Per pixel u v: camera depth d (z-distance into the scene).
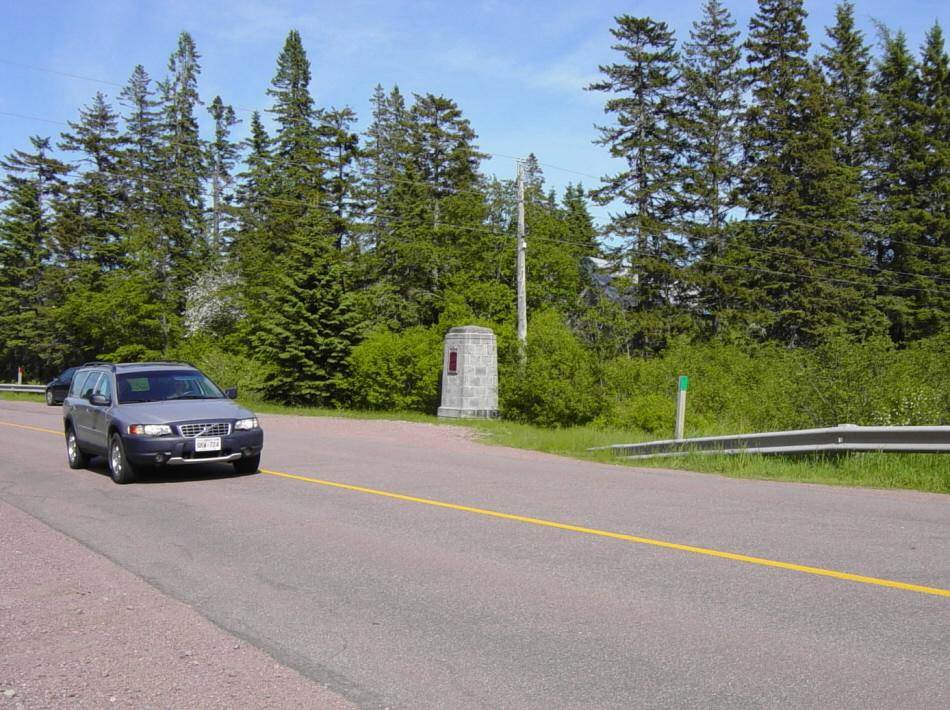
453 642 5.06
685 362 25.00
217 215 70.81
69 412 14.39
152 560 7.32
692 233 48.03
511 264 44.25
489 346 25.88
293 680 4.52
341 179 55.72
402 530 8.38
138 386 13.10
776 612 5.49
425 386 28.30
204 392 13.38
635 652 4.81
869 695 4.14
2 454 16.36
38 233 66.12
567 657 4.76
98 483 12.27
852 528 8.13
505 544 7.66
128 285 51.50
